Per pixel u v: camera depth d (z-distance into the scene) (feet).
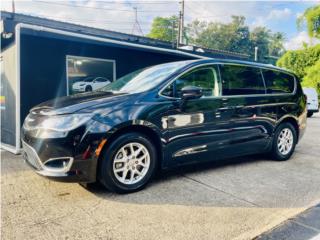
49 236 7.64
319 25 72.38
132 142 10.53
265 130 14.49
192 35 173.17
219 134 12.66
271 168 14.11
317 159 16.08
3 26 18.43
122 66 27.35
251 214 8.98
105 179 10.06
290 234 7.76
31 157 10.33
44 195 10.32
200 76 12.63
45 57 22.79
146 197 10.23
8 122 18.71
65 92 24.04
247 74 14.19
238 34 177.68
